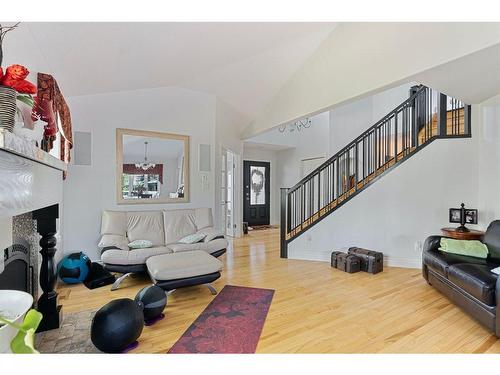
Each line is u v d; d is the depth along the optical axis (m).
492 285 2.17
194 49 3.14
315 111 3.89
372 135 5.83
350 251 4.30
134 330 1.97
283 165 8.77
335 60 3.47
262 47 3.53
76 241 3.90
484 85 2.95
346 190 5.02
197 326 2.36
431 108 4.42
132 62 3.10
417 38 2.54
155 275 2.77
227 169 6.88
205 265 2.97
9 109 1.08
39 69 2.29
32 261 2.42
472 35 2.16
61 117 2.74
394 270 4.04
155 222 4.16
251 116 5.77
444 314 2.58
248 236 6.88
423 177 4.09
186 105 4.77
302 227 4.96
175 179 4.67
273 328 2.32
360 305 2.79
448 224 3.96
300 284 3.42
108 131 4.11
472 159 3.84
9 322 0.62
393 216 4.26
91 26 2.12
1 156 0.81
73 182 3.88
